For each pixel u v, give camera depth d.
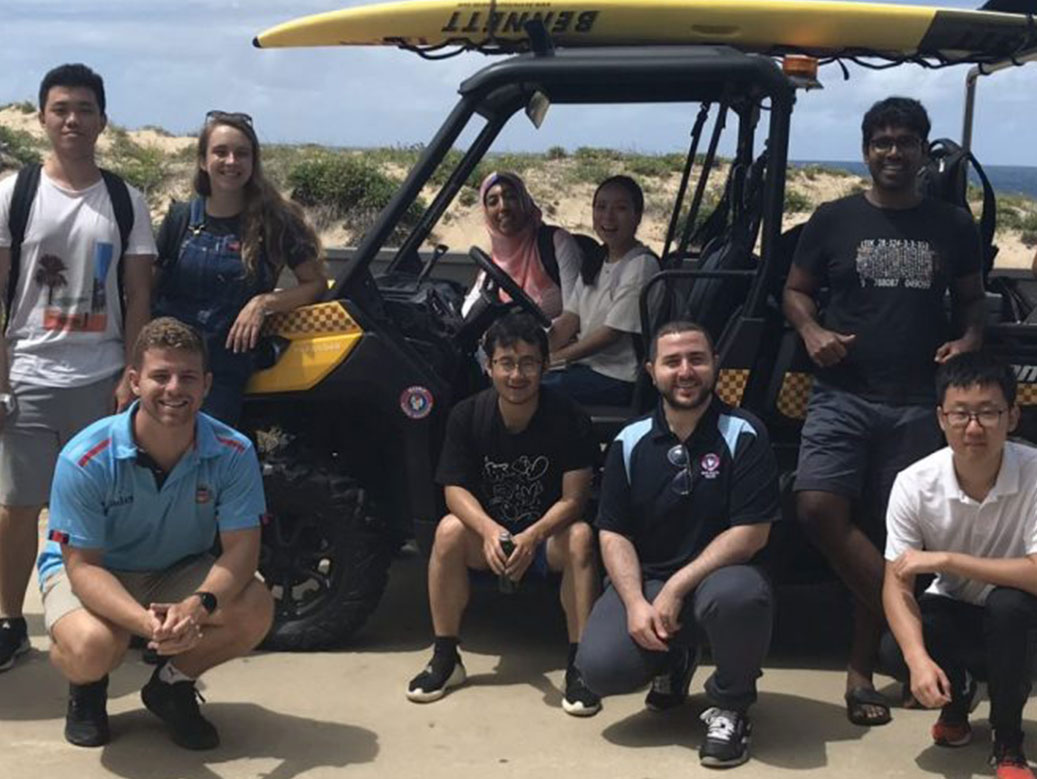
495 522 4.07
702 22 4.25
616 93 4.96
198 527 3.74
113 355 4.29
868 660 4.00
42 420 4.21
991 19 4.32
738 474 3.82
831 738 3.87
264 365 4.49
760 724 3.97
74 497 3.56
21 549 4.27
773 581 4.29
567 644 4.64
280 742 3.81
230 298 4.37
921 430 4.06
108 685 4.17
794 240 4.50
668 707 4.05
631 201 4.72
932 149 4.75
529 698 4.16
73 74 4.14
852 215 4.11
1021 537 3.59
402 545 5.47
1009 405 3.52
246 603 3.70
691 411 3.83
